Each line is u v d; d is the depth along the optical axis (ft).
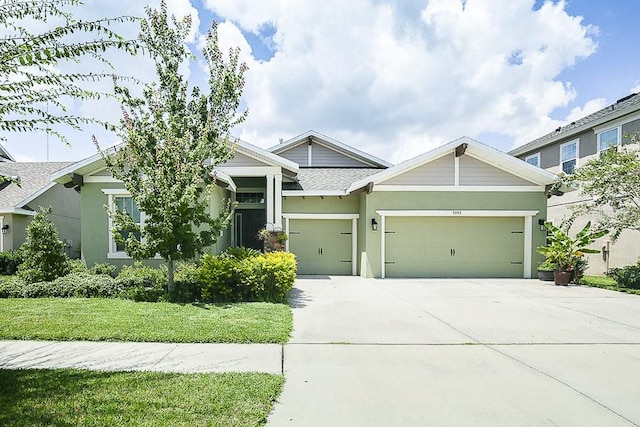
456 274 42.39
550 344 17.03
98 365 13.62
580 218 50.24
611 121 44.27
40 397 10.74
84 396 10.82
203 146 26.43
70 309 21.86
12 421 9.36
